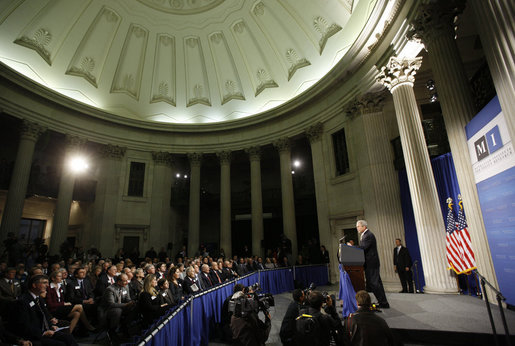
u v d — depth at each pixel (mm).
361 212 10914
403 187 9578
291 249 13633
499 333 3568
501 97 3936
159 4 15797
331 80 12266
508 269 4332
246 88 17750
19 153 12820
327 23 13281
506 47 3822
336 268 12062
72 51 15219
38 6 13344
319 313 3340
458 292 6367
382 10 8773
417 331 3799
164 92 18250
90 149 16609
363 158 10734
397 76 8461
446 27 6492
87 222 16797
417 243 8891
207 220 20938
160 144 17641
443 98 6176
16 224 12070
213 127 17484
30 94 13430
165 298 5383
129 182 16781
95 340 5203
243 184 21219
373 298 5988
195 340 4582
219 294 5984
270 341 5207
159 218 16828
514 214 4102
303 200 17984
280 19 15016
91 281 7281
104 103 16766
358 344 2756
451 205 7156
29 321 3846
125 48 16703
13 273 5836
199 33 17141
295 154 19625
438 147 8930
